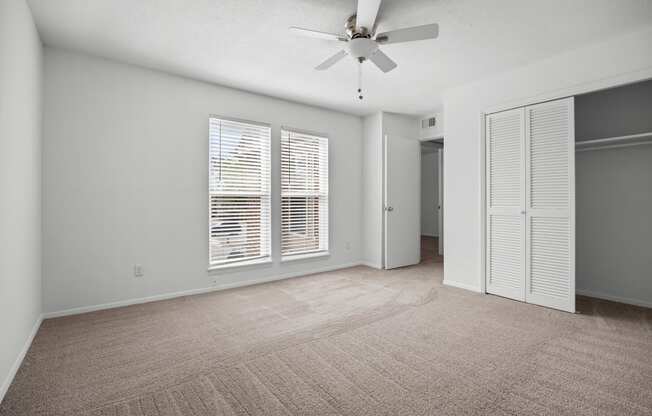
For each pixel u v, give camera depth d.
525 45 2.85
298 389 1.83
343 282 4.19
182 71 3.42
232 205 3.93
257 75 3.52
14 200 2.00
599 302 3.38
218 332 2.62
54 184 2.88
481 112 3.65
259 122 4.10
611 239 3.48
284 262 4.40
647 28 2.57
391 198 4.96
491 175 3.60
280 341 2.45
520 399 1.73
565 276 3.06
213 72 3.45
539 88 3.19
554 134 3.10
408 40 2.28
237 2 2.24
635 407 1.66
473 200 3.76
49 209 2.86
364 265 5.26
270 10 2.33
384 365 2.10
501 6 2.25
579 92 2.93
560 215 3.08
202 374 1.99
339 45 2.85
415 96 4.26
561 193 3.07
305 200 4.64
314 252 4.77
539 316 2.95
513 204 3.42
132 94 3.25
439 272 4.76
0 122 1.73
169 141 3.47
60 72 2.90
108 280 3.15
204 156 3.70
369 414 1.62
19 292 2.11
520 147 3.35
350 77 3.58
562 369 2.04
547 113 3.15
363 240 5.32
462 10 2.30
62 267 2.93
